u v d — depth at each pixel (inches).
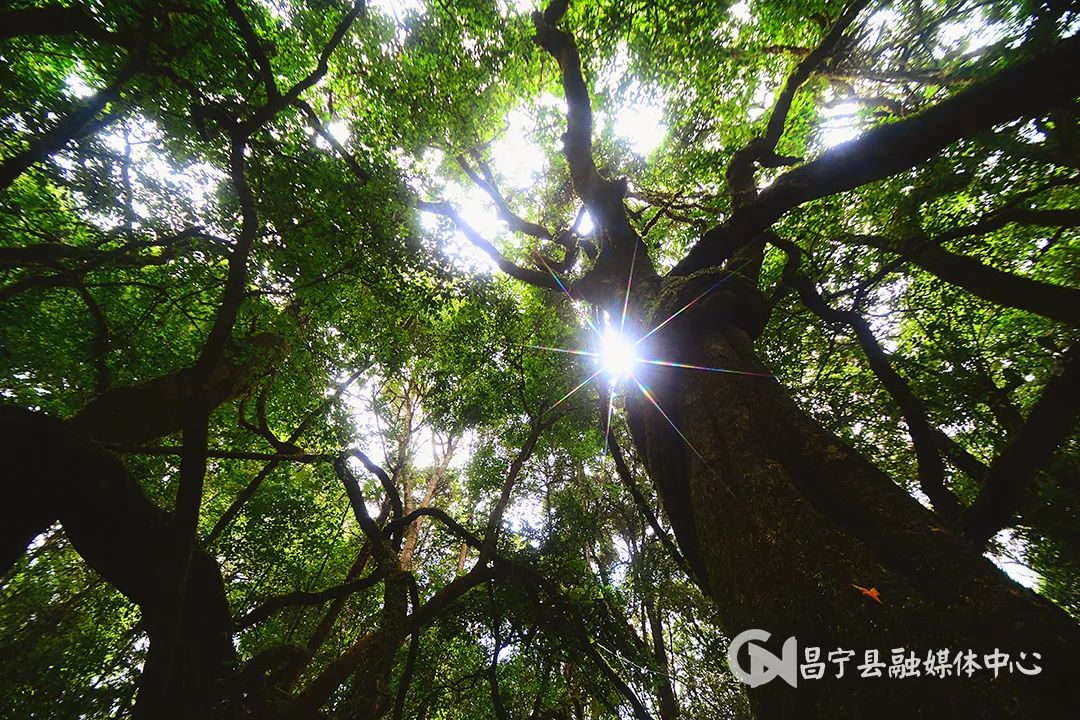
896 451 295.4
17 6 161.3
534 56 349.7
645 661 234.4
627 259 200.5
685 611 374.3
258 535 332.8
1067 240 291.4
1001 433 261.0
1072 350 110.3
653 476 136.6
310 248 223.0
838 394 302.5
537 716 227.0
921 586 62.5
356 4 165.2
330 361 301.3
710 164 344.2
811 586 65.6
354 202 223.3
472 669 321.1
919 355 297.6
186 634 122.0
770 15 332.2
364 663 186.7
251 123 163.0
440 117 329.1
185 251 210.5
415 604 218.1
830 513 81.2
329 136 226.5
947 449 221.5
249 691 155.3
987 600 56.1
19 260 162.6
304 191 216.2
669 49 335.0
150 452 154.4
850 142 138.6
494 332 340.8
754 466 92.0
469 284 288.2
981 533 129.1
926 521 71.6
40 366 241.6
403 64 316.5
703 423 112.0
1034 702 44.7
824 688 55.9
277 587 341.4
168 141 210.7
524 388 351.9
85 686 173.9
